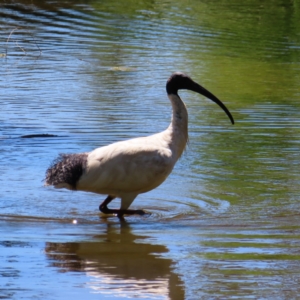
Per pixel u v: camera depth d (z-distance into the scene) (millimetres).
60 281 8656
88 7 36094
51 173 11789
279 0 39469
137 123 17312
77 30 30219
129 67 23906
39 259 9391
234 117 18203
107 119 17578
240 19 34188
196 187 12984
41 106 18734
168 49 27141
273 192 12672
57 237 10359
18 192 12508
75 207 11977
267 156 14898
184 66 24359
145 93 20422
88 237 10414
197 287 8492
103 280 8703
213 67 24516
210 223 11117
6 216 11320
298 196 12445
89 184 11516
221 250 9805
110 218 11492
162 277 8852
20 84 21188
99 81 21797
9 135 16062
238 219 11312
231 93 20938
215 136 16453
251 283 8617
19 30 29844
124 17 33750
